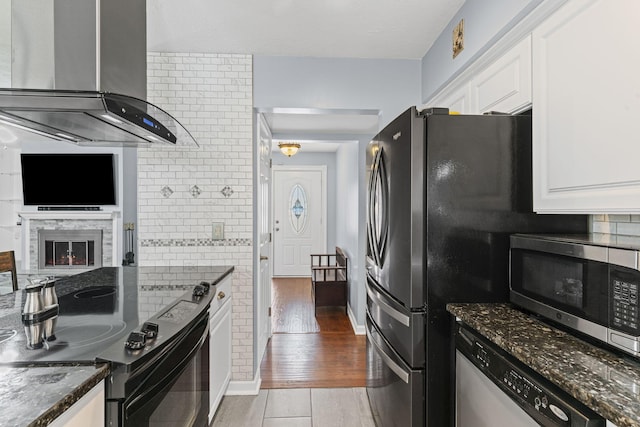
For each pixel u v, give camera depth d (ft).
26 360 3.30
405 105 8.86
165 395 4.15
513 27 5.03
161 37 7.82
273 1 6.43
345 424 7.45
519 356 3.49
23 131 5.51
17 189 14.99
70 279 7.07
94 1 4.11
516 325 4.27
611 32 3.45
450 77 7.08
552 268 4.08
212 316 6.90
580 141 3.90
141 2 5.07
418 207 5.22
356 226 13.46
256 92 8.71
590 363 3.20
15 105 4.06
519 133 5.20
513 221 5.19
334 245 23.06
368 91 8.81
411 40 7.88
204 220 8.85
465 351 4.64
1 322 4.38
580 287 3.64
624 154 3.33
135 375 3.47
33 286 4.55
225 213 8.86
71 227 14.40
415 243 5.22
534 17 4.56
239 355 8.84
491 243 5.18
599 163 3.63
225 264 8.87
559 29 4.21
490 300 5.20
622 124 3.35
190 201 8.82
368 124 12.70
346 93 8.79
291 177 23.06
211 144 8.77
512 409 3.59
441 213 5.18
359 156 13.78
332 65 8.78
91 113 4.33
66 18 4.05
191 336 4.92
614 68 3.43
